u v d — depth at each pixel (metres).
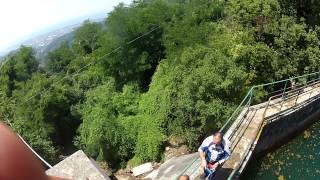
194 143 28.72
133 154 32.97
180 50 35.28
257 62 32.03
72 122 44.38
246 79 29.98
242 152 16.45
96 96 36.22
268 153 19.39
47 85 45.56
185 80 28.69
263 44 33.12
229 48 32.16
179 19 42.84
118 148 32.84
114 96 35.38
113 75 43.56
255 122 18.83
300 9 39.06
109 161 33.59
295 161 19.94
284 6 37.66
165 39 39.16
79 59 54.12
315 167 19.64
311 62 33.66
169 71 34.72
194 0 42.22
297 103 21.81
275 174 18.95
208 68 28.12
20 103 42.84
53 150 36.41
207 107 27.45
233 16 35.56
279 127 20.08
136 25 42.09
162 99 31.59
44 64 64.00
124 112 34.75
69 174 17.20
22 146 0.92
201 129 28.50
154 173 23.91
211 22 37.66
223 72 27.97
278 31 34.06
